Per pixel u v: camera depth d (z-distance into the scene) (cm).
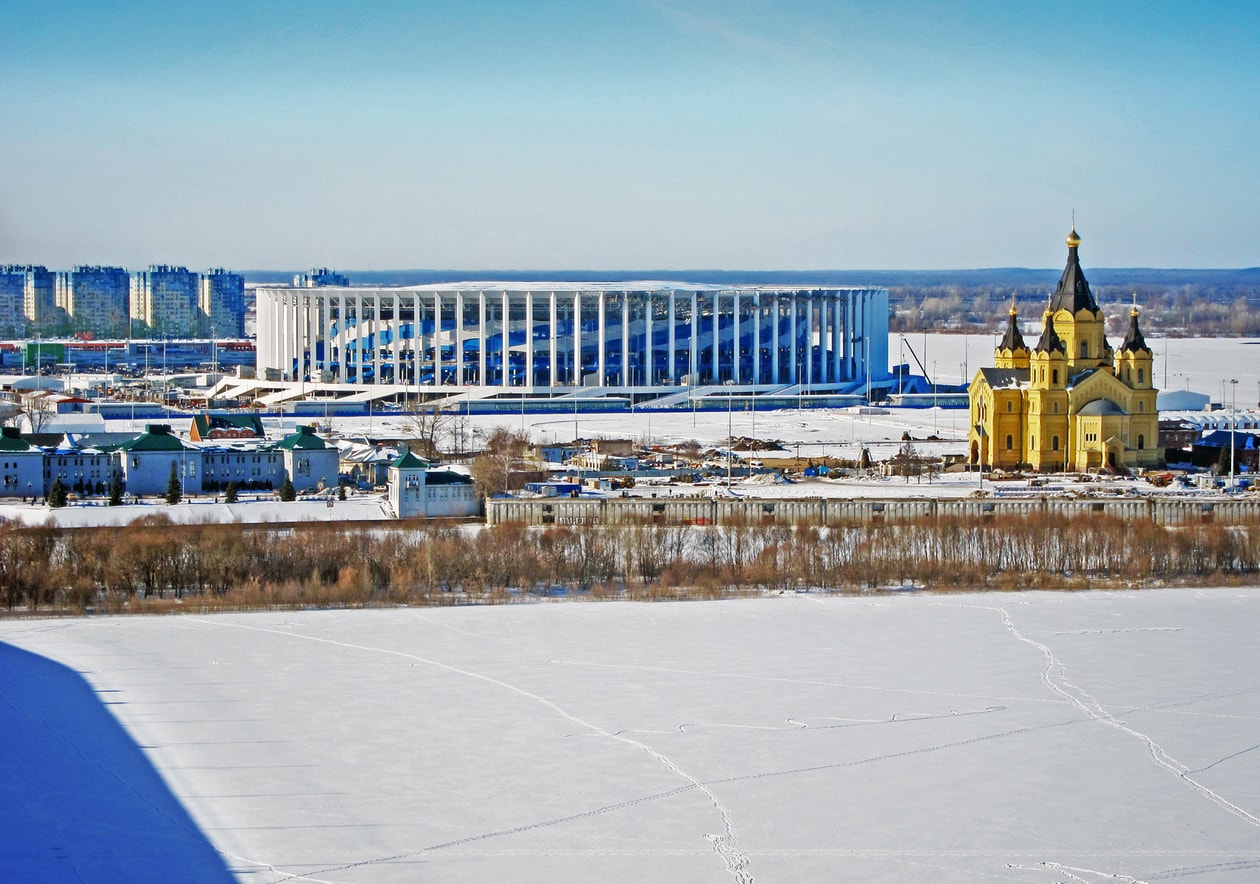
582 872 14038
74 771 16450
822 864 14225
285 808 15500
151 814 15325
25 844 14600
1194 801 15750
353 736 17625
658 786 16138
